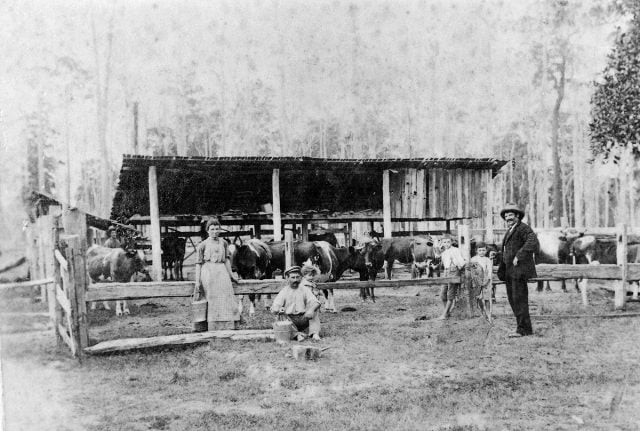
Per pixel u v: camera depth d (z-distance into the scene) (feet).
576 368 18.72
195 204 48.32
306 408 15.39
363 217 50.65
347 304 33.40
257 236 50.67
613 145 34.65
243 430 14.08
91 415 14.98
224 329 23.47
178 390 16.94
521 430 14.02
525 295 23.66
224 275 23.62
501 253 24.54
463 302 26.86
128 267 31.60
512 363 19.54
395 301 33.91
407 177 43.91
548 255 35.04
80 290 20.36
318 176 48.21
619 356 20.10
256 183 48.88
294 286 23.53
